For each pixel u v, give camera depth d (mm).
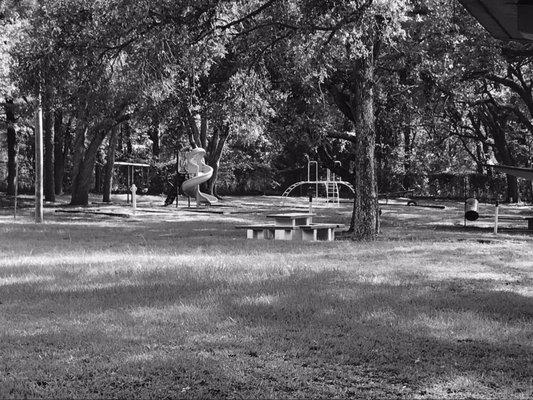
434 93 21656
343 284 9273
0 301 7895
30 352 5660
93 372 5105
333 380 5027
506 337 6379
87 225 22719
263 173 57562
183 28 15180
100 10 14891
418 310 7535
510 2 4586
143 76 15688
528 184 58594
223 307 7512
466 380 5020
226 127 34719
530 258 13039
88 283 9242
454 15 19188
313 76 19000
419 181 56656
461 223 27281
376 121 23062
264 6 16594
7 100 36969
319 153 22844
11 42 23359
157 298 8117
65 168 52281
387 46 19297
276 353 5680
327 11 14508
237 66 19125
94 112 17047
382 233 19719
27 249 14180
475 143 59438
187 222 24828
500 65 22312
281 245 15164
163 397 4574
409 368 5316
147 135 57594
